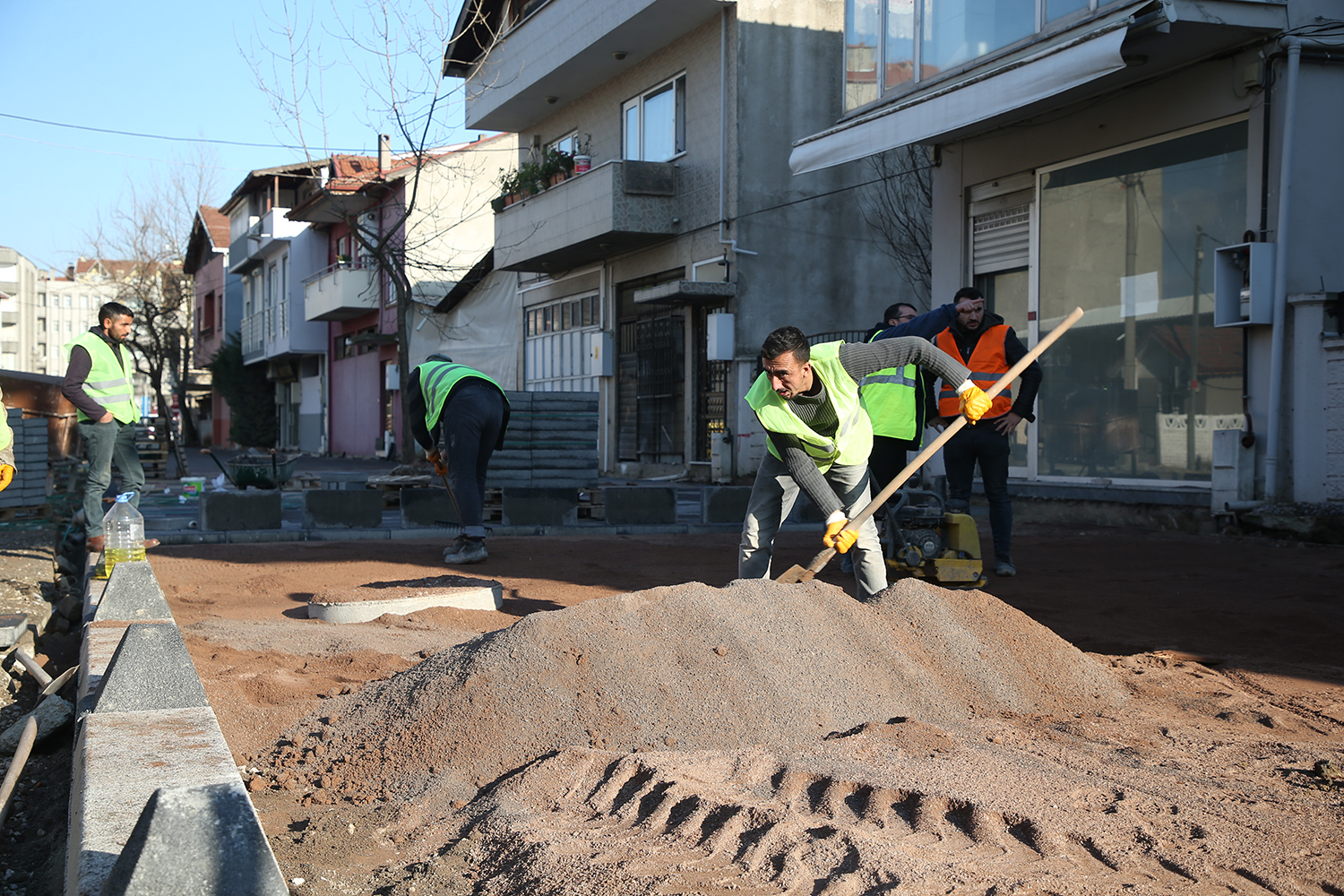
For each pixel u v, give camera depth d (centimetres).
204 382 5522
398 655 482
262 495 1017
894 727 359
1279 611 616
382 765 338
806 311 1769
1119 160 1114
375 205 2977
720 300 1762
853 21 1358
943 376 471
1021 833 271
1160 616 610
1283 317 946
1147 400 1090
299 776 336
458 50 2408
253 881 176
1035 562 838
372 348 3180
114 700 309
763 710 364
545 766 315
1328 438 923
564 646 376
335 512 1030
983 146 1293
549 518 1116
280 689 420
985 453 759
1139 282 1095
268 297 3962
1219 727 380
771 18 1738
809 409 471
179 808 177
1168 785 306
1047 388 1211
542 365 2408
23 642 597
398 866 266
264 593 712
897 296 1841
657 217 1864
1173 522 1046
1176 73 1041
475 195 2856
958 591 464
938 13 1211
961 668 417
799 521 1173
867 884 238
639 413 2044
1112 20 975
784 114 1752
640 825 279
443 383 841
